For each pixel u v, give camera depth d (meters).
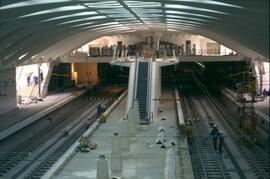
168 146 29.22
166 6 31.23
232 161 30.58
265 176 26.31
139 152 28.64
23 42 40.31
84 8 31.50
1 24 28.84
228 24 33.50
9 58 44.09
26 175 25.92
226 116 49.25
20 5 24.31
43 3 25.22
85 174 23.64
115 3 29.14
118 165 22.31
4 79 49.22
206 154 32.19
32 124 45.59
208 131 40.84
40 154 31.95
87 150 28.75
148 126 38.78
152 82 48.06
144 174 23.64
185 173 24.30
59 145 34.88
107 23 48.88
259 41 34.12
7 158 30.52
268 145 35.94
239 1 19.59
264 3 18.33
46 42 47.81
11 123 41.78
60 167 24.73
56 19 34.66
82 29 49.12
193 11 32.00
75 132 40.72
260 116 47.38
